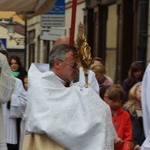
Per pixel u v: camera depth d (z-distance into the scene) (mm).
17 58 14781
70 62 7223
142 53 22859
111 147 7043
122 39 25984
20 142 12438
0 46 19141
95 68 14523
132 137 10773
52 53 7305
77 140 6848
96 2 30750
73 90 7059
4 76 9141
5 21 49875
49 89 7027
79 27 7848
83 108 6945
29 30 50594
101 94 10992
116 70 26844
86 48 7832
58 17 20281
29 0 13297
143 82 7316
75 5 9148
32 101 7004
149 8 22719
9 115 12398
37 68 7586
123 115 10688
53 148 6930
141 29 22859
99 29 30547
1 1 13180
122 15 26062
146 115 7273
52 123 6848
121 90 10734
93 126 6879
